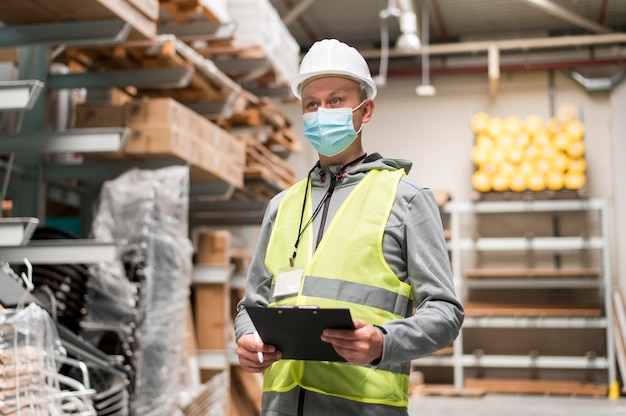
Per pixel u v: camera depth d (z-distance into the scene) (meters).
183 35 4.75
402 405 1.72
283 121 6.17
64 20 3.51
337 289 1.71
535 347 9.33
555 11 8.41
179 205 3.69
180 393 4.01
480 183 8.90
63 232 3.65
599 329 9.21
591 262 9.39
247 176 5.40
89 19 3.49
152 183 3.57
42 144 3.62
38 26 3.55
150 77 4.20
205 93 4.93
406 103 10.06
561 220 9.52
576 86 9.73
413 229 1.74
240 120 5.59
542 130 8.83
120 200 3.53
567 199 8.84
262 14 5.20
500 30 9.66
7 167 3.96
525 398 8.17
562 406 7.30
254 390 5.77
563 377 9.25
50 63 4.17
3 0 3.25
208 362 5.09
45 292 3.13
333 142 1.84
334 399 1.69
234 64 5.37
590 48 9.54
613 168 9.46
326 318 1.48
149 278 3.43
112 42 3.50
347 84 1.86
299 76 1.90
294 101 6.26
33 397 2.20
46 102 4.05
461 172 9.84
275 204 1.97
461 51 9.62
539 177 8.70
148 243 3.46
